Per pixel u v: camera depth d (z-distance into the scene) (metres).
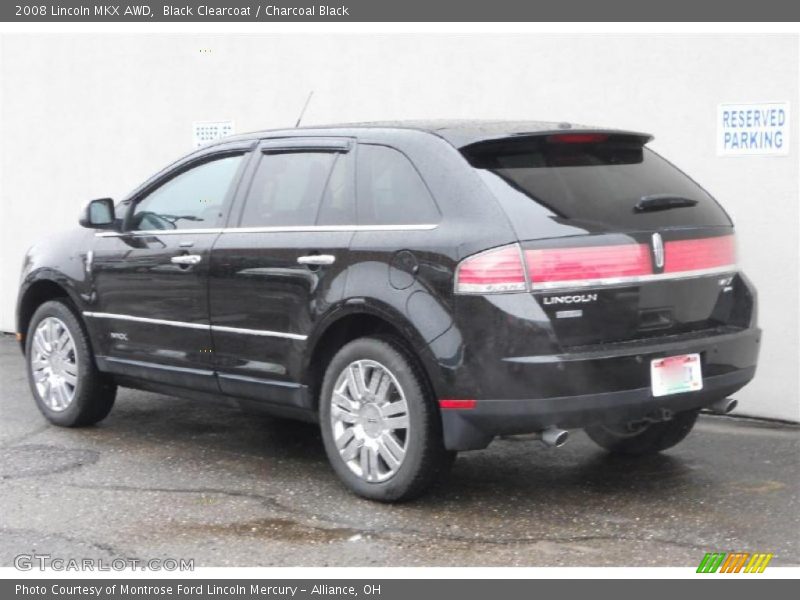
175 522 5.46
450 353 5.16
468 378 5.13
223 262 6.28
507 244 5.08
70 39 10.61
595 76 7.61
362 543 5.13
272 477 6.19
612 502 5.66
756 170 7.02
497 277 5.07
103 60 10.42
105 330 7.05
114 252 6.96
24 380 8.89
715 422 7.25
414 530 5.28
